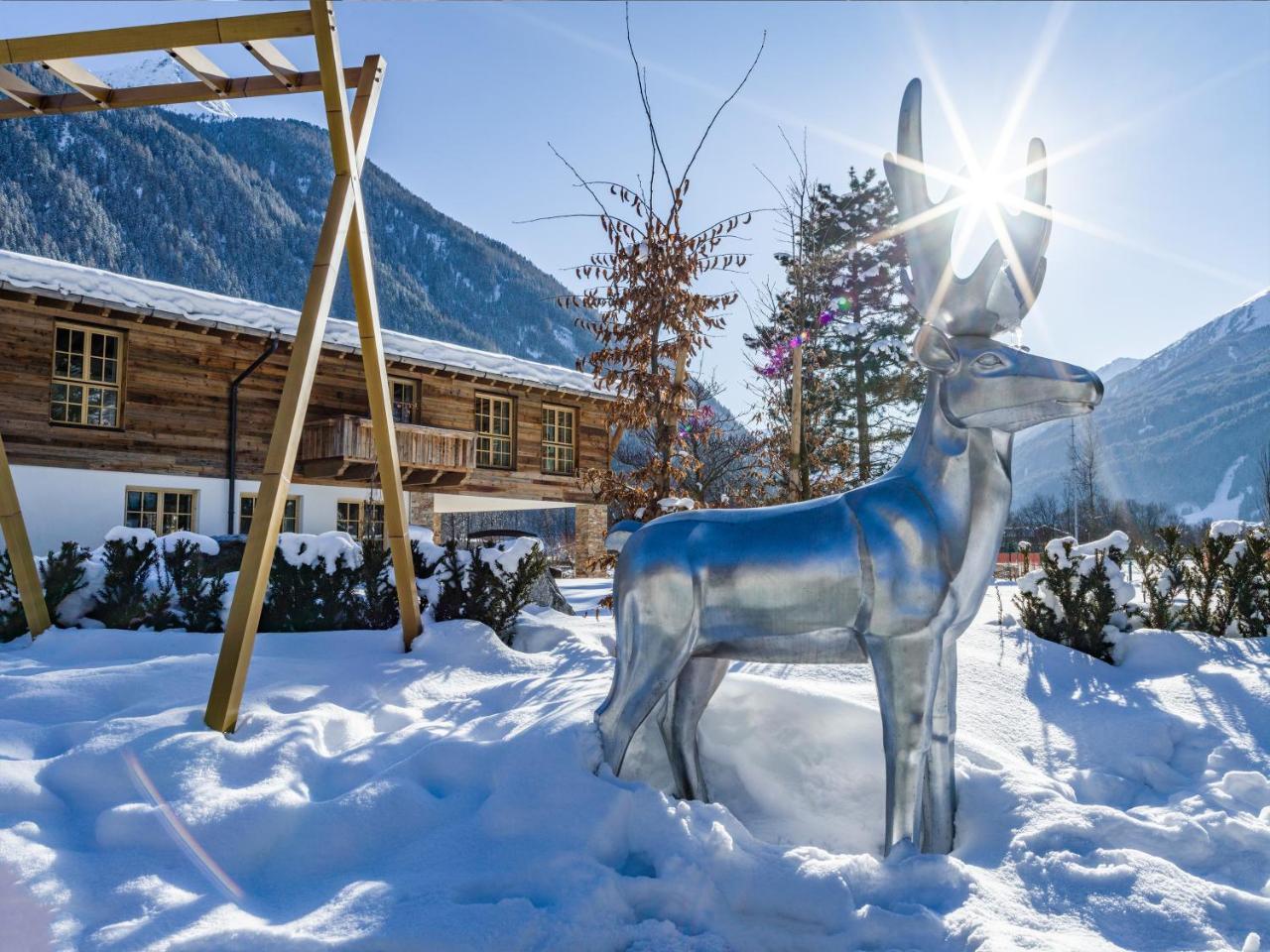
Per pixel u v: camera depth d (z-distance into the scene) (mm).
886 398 28719
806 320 10070
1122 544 6488
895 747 2898
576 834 2736
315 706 4266
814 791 3584
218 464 18078
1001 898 2648
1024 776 3393
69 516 16094
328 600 6562
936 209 3070
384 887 2500
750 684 3877
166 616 6465
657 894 2578
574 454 25391
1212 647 5914
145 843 2723
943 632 2932
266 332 17891
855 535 2951
